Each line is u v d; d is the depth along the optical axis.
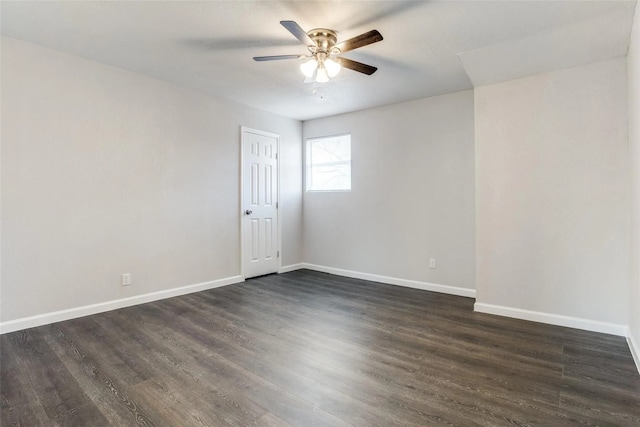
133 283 3.53
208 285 4.23
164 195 3.78
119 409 1.77
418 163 4.29
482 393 1.92
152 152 3.66
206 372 2.16
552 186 2.99
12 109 2.77
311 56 2.62
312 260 5.43
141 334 2.77
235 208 4.54
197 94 4.06
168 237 3.82
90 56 3.10
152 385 2.00
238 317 3.20
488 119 3.27
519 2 2.20
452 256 4.06
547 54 2.79
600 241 2.81
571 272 2.93
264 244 4.95
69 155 3.08
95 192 3.25
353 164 4.89
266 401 1.85
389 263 4.57
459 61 3.14
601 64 2.78
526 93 3.09
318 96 4.18
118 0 2.22
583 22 2.41
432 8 2.28
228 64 3.26
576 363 2.28
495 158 3.25
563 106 2.93
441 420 1.69
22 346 2.51
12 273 2.79
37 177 2.91
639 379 2.07
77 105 3.12
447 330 2.88
